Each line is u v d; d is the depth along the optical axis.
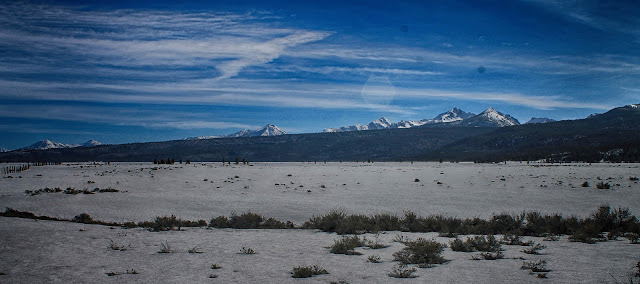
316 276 9.42
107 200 34.09
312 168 79.19
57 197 35.59
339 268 10.24
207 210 29.23
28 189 42.75
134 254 12.37
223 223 21.16
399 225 19.06
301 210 28.97
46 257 11.83
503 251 12.35
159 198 35.59
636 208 27.52
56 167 83.19
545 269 9.70
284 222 23.80
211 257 11.87
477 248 12.56
